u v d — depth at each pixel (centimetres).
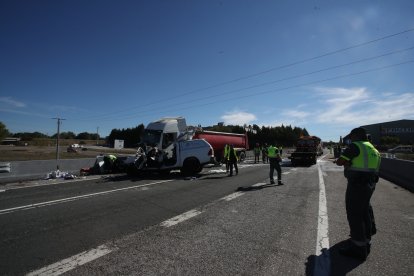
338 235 557
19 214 732
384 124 9838
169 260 441
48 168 1600
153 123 1802
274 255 460
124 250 482
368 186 457
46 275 396
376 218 691
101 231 586
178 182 1331
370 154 462
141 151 1652
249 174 1698
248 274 396
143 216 702
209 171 1897
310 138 3183
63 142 12875
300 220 661
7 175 1409
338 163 479
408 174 1241
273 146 1252
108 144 11650
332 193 1020
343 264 429
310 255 461
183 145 1655
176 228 603
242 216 698
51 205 836
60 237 551
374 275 396
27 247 500
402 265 427
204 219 671
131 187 1177
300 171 1942
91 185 1252
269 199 909
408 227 618
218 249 485
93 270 409
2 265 429
